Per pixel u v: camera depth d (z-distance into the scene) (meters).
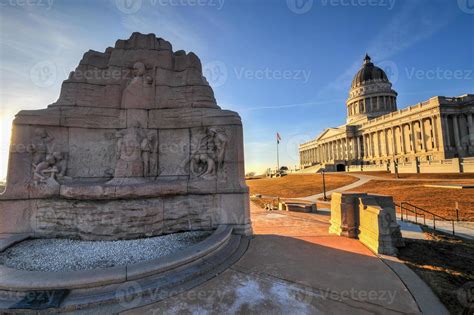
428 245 7.10
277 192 37.38
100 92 8.12
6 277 4.05
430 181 32.03
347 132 87.00
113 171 7.77
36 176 6.88
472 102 59.59
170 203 7.15
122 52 8.61
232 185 7.64
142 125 8.14
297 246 6.77
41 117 7.29
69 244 5.99
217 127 7.90
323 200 24.97
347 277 4.82
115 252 5.43
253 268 5.24
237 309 3.73
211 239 6.09
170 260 4.73
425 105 64.50
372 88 90.81
